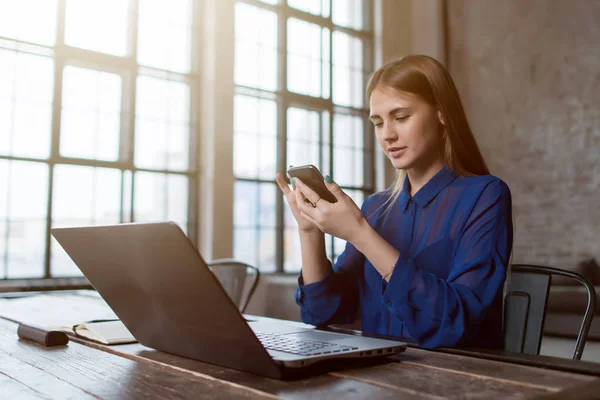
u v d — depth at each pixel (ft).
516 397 1.73
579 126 19.11
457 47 22.41
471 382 1.96
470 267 2.99
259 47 19.48
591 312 3.90
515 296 4.30
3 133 14.21
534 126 20.24
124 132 16.19
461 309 2.72
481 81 21.74
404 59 3.53
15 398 1.88
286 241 19.34
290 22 20.49
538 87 20.17
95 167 15.56
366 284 3.87
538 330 4.14
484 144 21.59
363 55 22.93
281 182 3.57
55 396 1.90
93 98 15.75
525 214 20.34
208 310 2.00
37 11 14.85
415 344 2.81
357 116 22.34
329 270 3.67
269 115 19.47
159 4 17.19
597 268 18.37
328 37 21.54
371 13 23.08
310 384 1.96
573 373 2.10
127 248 2.12
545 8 20.08
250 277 16.05
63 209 14.94
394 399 1.73
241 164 18.56
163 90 17.15
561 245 19.36
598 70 18.70
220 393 1.87
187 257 1.85
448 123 3.51
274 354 2.14
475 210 3.31
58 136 14.92
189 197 17.44
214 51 17.42
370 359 2.38
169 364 2.38
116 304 2.61
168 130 17.16
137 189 16.31
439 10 22.65
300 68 20.65
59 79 15.02
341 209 2.84
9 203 14.16
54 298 6.46
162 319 2.34
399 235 3.84
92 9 15.81
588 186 18.81
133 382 2.08
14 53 14.49
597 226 18.57
